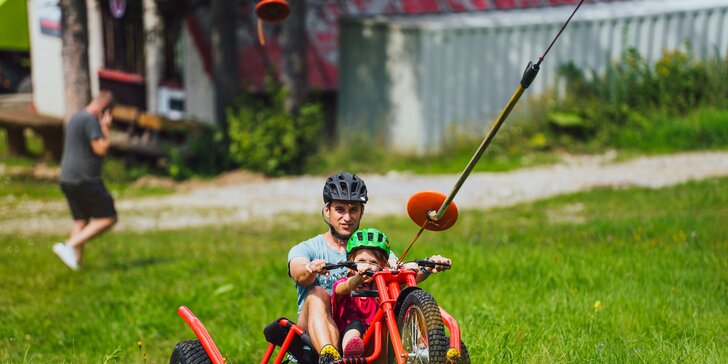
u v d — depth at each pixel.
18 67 99.94
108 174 62.31
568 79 69.62
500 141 67.38
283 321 15.66
